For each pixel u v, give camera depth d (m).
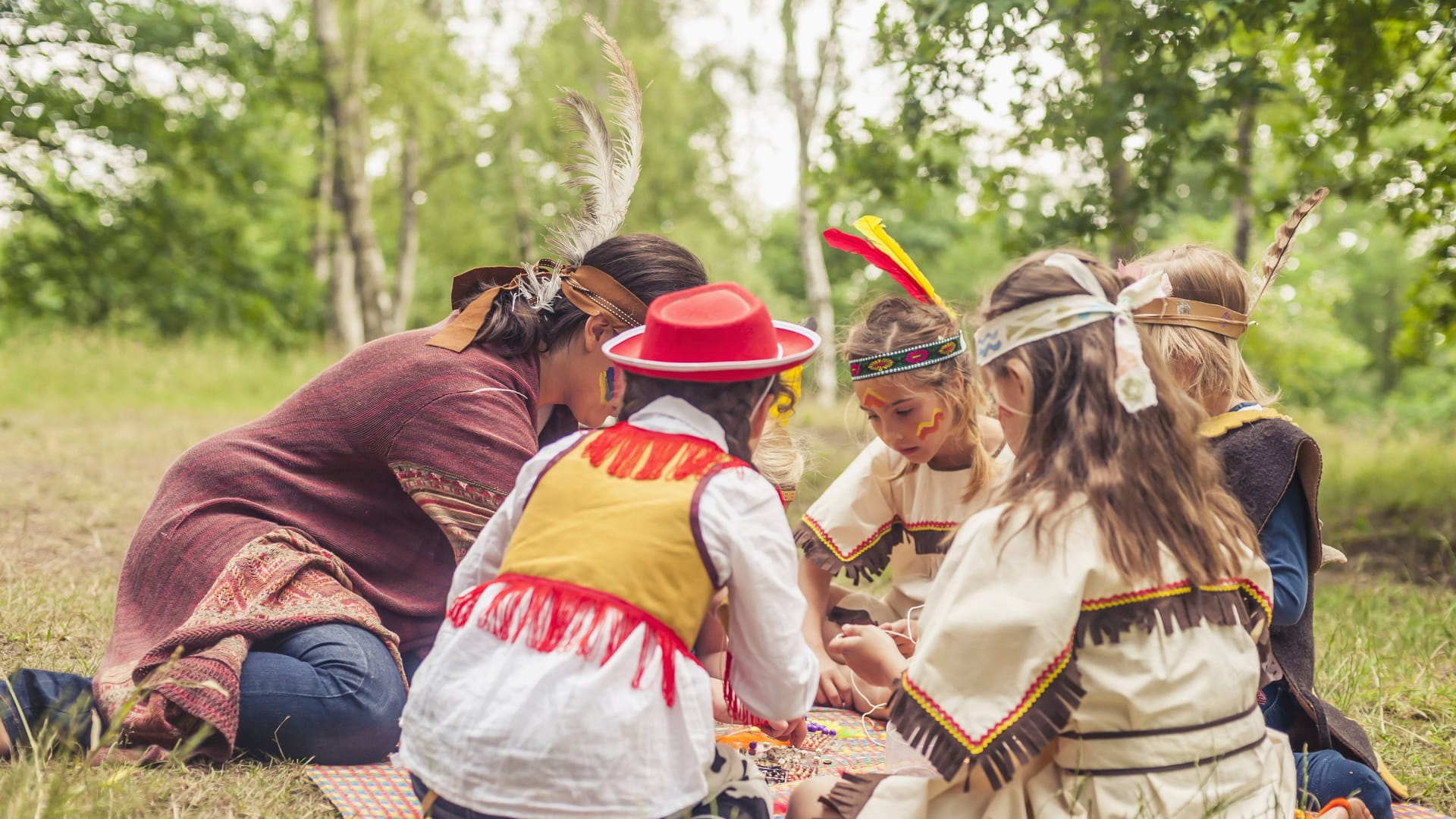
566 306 3.07
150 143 17.34
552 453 2.16
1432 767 3.17
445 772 1.95
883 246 3.19
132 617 2.90
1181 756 1.92
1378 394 38.91
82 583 4.52
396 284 24.31
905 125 7.38
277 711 2.67
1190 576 1.96
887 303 3.17
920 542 3.36
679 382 2.13
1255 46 7.27
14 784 2.24
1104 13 6.33
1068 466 1.98
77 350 15.47
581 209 3.17
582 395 3.13
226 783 2.56
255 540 2.88
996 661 1.91
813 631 3.42
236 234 19.89
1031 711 1.89
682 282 3.01
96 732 2.31
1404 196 7.87
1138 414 2.02
